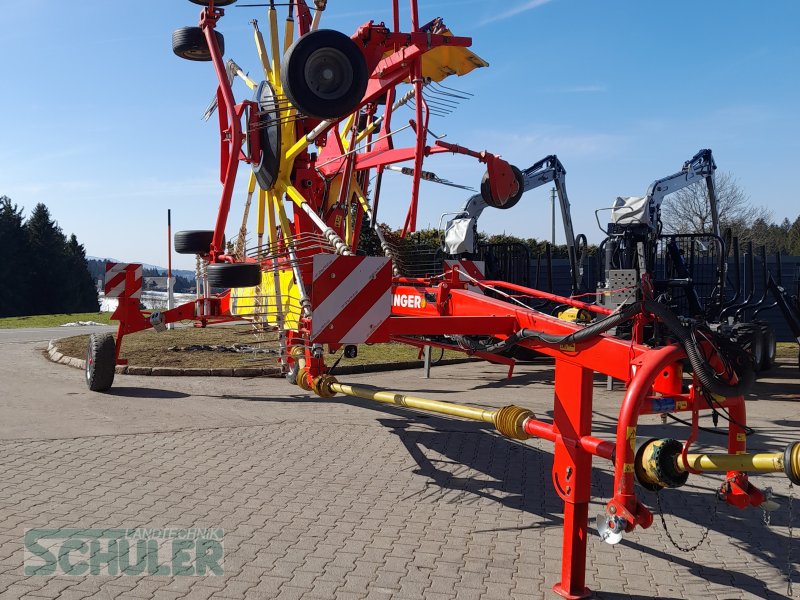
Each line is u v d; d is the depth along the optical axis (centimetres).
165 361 1236
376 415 859
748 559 456
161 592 387
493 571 426
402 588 399
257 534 475
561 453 403
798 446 305
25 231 7375
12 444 686
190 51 855
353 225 870
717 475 649
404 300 779
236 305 867
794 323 1341
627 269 1173
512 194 906
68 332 2081
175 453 670
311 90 574
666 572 434
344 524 498
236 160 745
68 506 518
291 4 787
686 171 1405
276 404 920
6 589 384
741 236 3722
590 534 498
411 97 799
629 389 357
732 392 365
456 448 713
